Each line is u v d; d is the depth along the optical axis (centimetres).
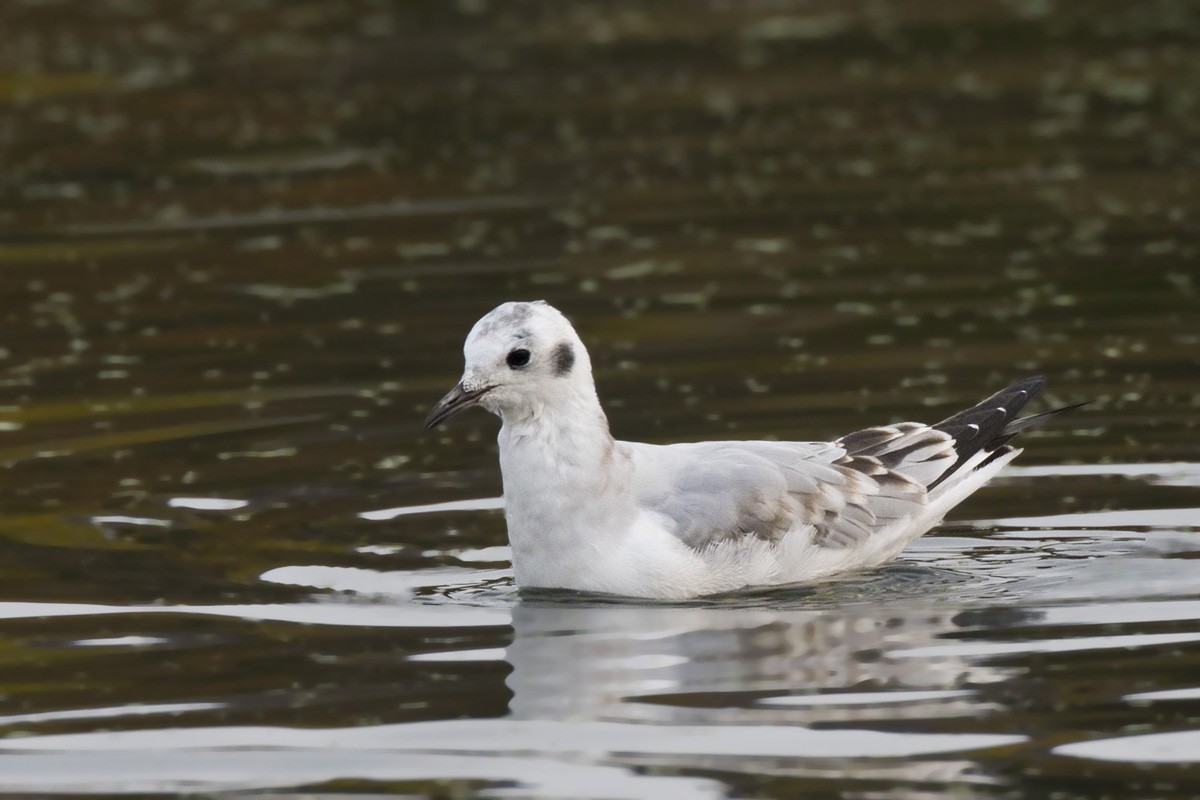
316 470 1563
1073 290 1994
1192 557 1329
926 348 1817
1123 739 1018
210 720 1086
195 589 1310
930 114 2802
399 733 1060
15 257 2247
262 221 2375
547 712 1082
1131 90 2905
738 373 1761
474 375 1288
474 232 2303
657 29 3416
